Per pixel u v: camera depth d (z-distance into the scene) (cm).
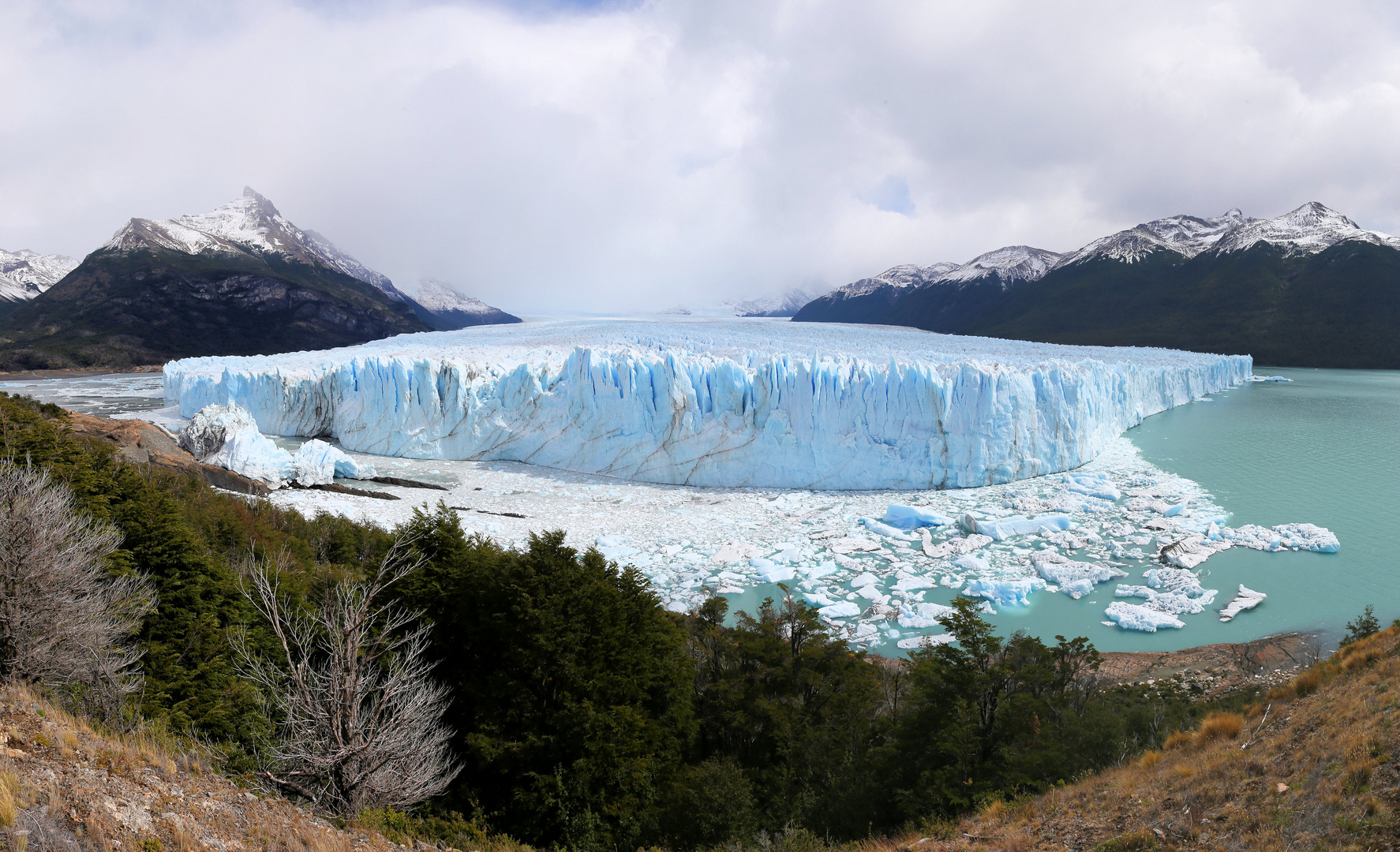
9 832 698
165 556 1642
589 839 1397
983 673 1655
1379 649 1350
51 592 1205
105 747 966
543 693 1565
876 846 1334
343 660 1202
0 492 1284
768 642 1917
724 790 1469
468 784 1495
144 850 791
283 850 945
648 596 1888
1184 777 1186
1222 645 2512
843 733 1734
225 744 1330
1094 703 1728
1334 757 1020
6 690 1032
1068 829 1156
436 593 1725
